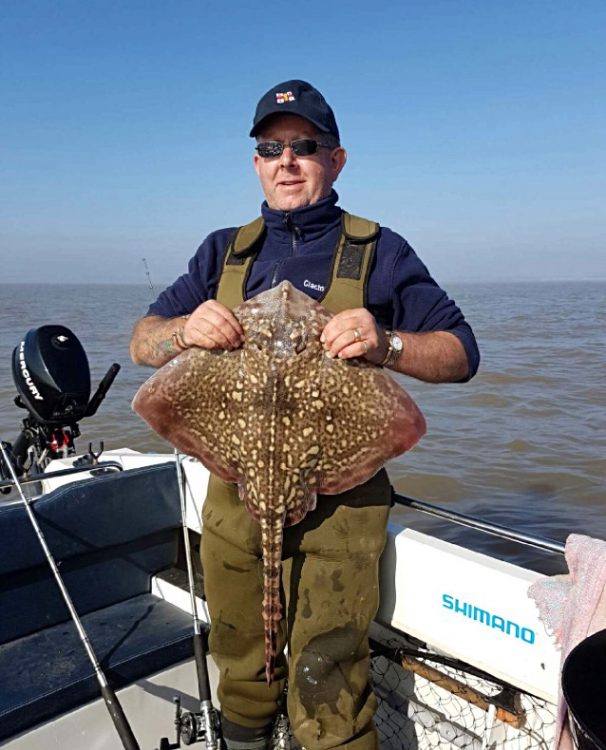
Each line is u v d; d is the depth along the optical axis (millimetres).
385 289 2846
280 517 2500
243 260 3062
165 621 3633
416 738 3270
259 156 3006
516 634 2672
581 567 2340
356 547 2711
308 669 2666
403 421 2422
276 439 2449
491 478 9664
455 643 2893
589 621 2236
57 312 50438
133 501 3812
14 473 3234
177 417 2588
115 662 3203
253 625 2936
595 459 10344
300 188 2939
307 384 2439
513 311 50375
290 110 2816
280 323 2467
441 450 10875
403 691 3350
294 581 2789
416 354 2555
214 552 2922
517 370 18109
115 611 3750
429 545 2994
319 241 2959
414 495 9141
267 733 3047
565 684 1670
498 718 2951
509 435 11656
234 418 2521
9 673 3119
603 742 1535
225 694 2996
